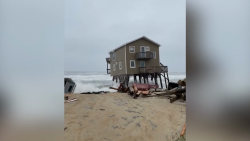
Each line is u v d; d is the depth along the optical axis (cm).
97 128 330
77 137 287
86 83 1828
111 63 2161
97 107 514
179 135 295
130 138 289
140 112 458
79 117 396
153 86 986
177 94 673
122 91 1030
